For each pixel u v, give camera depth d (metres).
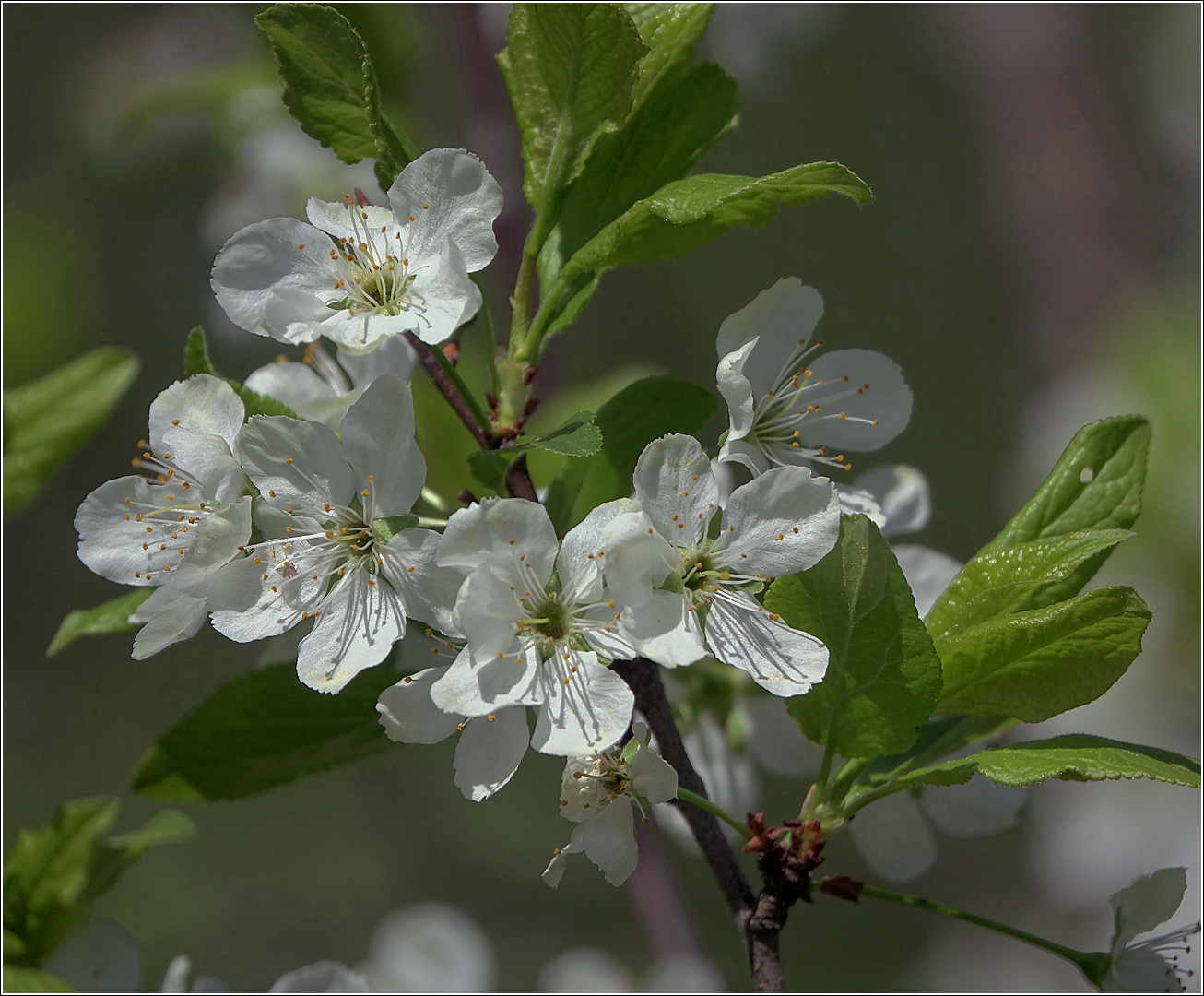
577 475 0.49
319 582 0.47
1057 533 0.49
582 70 0.49
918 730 0.48
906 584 0.47
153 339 1.05
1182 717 0.67
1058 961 0.95
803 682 0.47
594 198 0.50
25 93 1.02
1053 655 0.48
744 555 0.47
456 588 0.47
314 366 0.51
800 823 0.49
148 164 0.92
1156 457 0.64
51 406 0.53
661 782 0.47
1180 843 0.82
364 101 0.49
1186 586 0.64
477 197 0.48
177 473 0.48
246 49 0.87
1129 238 1.09
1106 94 1.11
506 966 1.12
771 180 0.47
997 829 0.50
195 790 0.50
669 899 0.54
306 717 0.50
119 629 0.50
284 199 0.70
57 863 0.51
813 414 0.49
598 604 0.47
